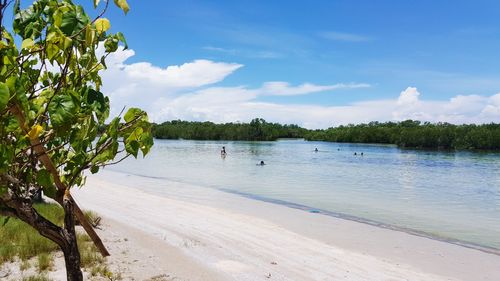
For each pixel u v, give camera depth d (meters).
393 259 11.70
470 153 86.31
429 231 15.96
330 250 12.24
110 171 38.97
